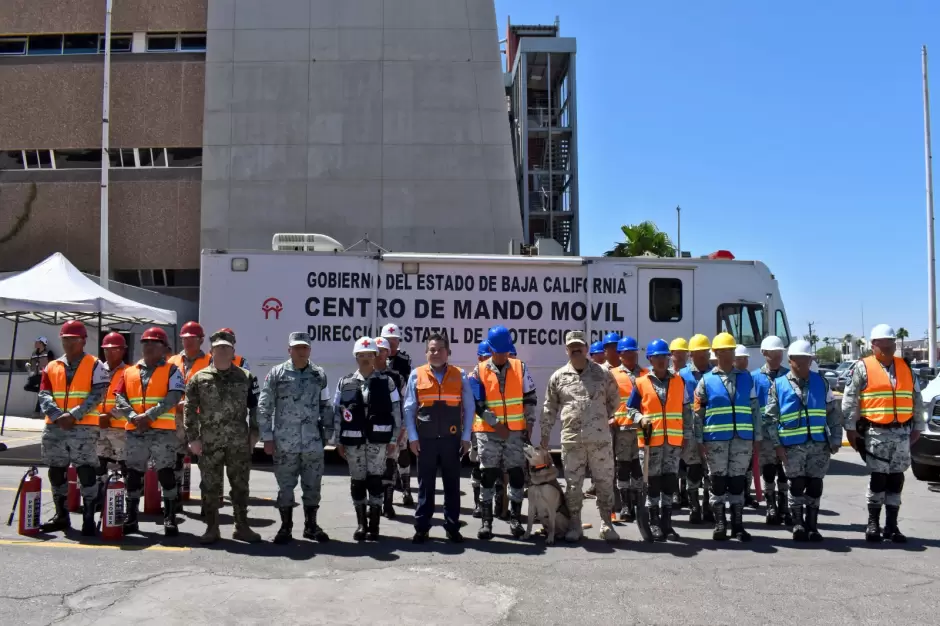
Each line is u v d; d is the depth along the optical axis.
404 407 7.44
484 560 6.60
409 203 25.84
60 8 27.02
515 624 5.02
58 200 26.64
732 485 7.55
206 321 12.01
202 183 25.92
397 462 9.23
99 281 21.67
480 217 25.91
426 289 12.15
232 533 7.48
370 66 26.12
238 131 25.91
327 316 12.06
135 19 27.05
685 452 8.44
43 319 15.27
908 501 9.88
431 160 25.98
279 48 26.14
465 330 12.13
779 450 7.62
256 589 5.64
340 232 25.70
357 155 25.91
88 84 26.84
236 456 7.11
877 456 7.46
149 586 5.66
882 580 6.12
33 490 7.25
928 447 10.80
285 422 7.11
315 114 25.98
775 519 8.35
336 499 9.53
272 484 10.58
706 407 7.64
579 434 7.34
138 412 7.29
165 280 26.95
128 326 19.33
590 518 8.60
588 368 7.46
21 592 5.47
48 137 26.73
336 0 26.31
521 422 7.46
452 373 7.35
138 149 26.88
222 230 25.66
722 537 7.48
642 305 12.37
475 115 26.11
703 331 12.46
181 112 26.70
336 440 7.45
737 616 5.22
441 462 7.28
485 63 26.25
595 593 5.69
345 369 12.05
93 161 27.03
